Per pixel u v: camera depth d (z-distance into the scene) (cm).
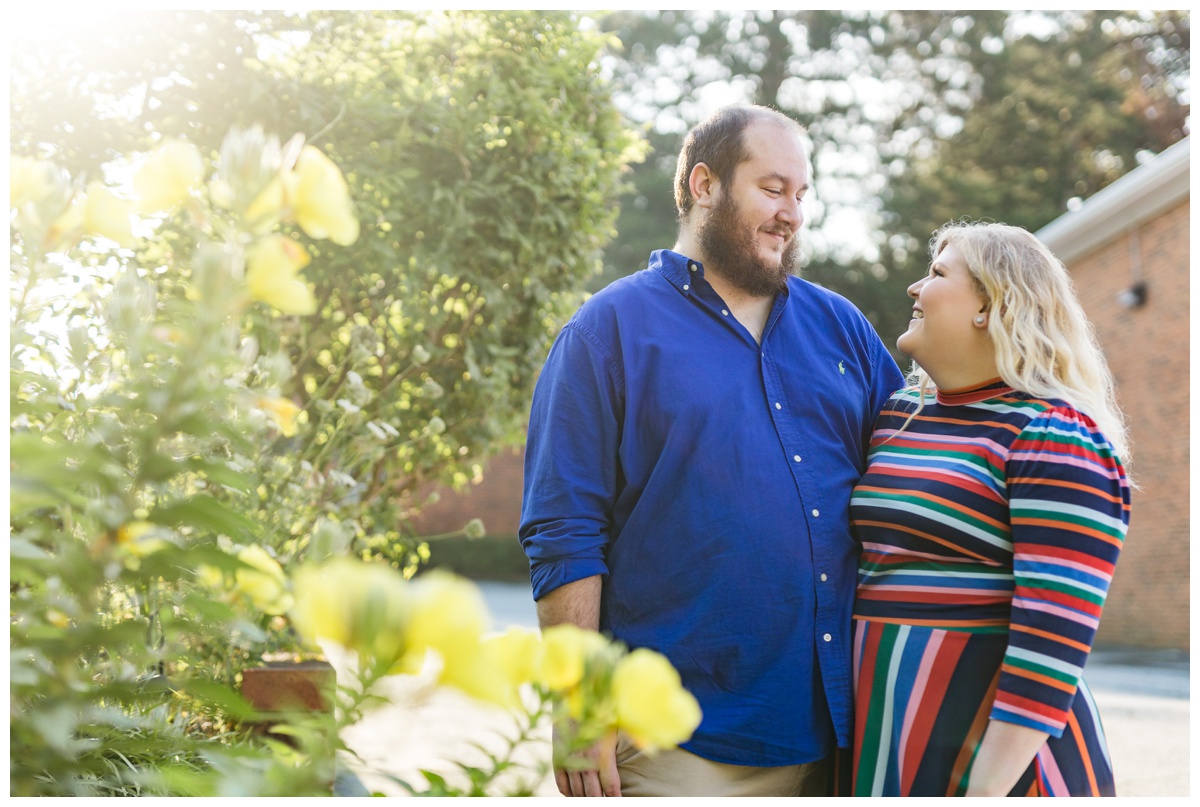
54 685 67
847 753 164
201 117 324
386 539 359
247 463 148
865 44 2242
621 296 182
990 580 153
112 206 81
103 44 306
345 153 344
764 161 180
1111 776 150
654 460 173
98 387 110
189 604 70
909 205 2111
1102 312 1071
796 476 170
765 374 177
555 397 177
